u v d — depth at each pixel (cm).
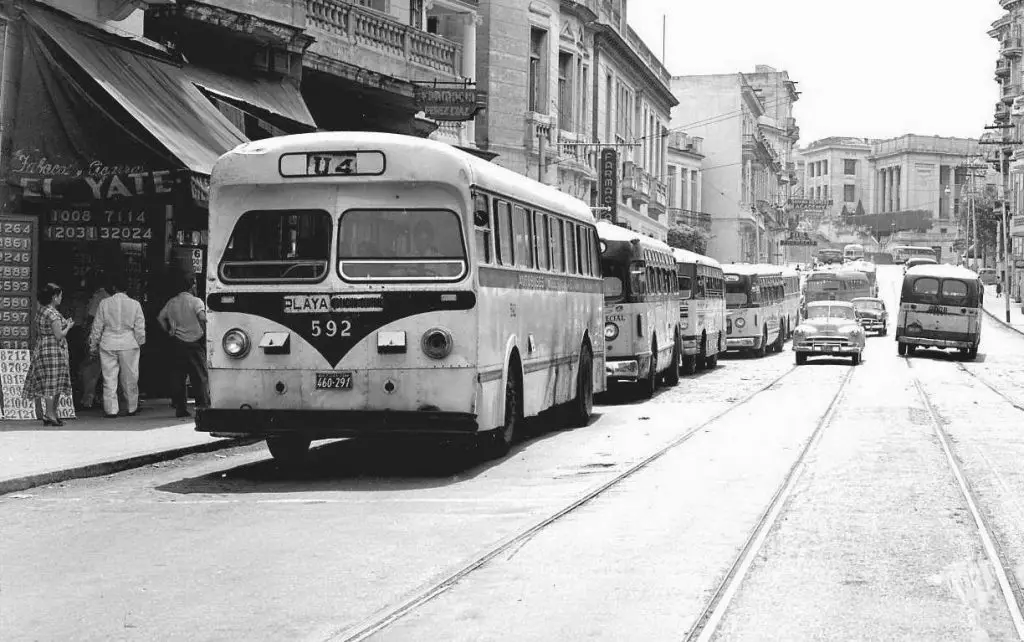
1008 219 11144
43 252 2086
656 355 2880
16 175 1884
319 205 1461
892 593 875
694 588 885
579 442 1875
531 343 1772
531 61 4669
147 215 2084
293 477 1494
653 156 7319
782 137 15388
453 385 1434
